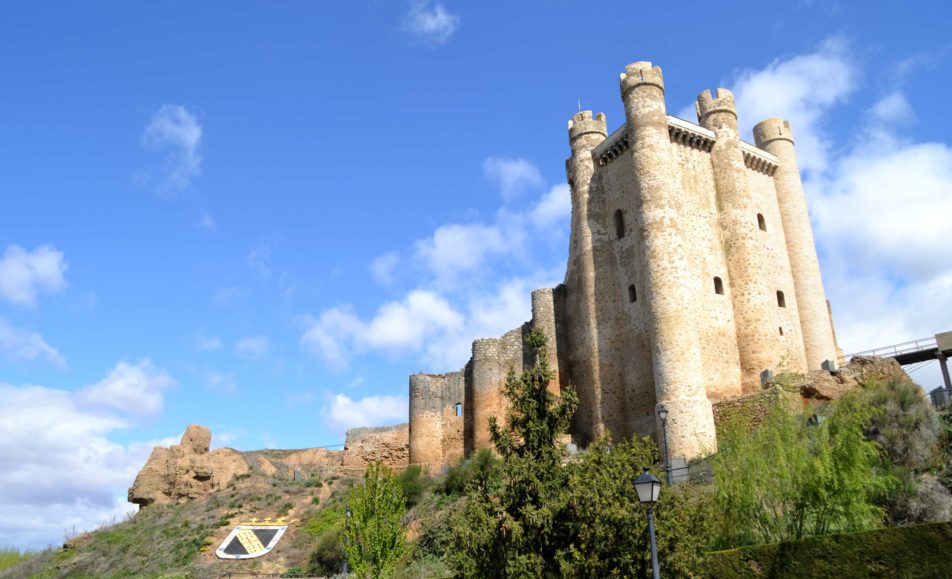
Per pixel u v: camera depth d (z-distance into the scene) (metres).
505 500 18.83
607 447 21.00
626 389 41.16
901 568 17.89
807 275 45.31
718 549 21.61
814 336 44.12
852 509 20.88
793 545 19.12
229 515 46.41
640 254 40.09
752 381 40.12
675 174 41.78
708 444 35.25
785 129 48.53
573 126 48.22
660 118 41.91
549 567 17.81
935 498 22.09
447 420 49.75
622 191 44.09
